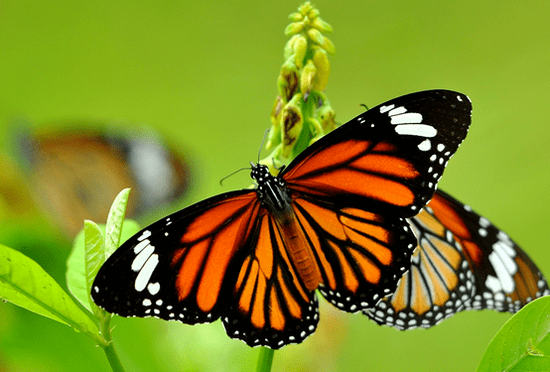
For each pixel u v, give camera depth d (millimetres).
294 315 677
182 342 709
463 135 665
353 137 673
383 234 678
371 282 680
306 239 683
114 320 709
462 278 708
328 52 674
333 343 731
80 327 660
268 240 681
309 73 670
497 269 707
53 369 707
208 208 673
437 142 667
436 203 706
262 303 677
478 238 707
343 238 681
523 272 706
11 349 707
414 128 668
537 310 658
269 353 677
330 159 677
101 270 658
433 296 708
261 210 681
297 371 727
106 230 669
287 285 678
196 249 671
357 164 676
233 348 709
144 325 710
